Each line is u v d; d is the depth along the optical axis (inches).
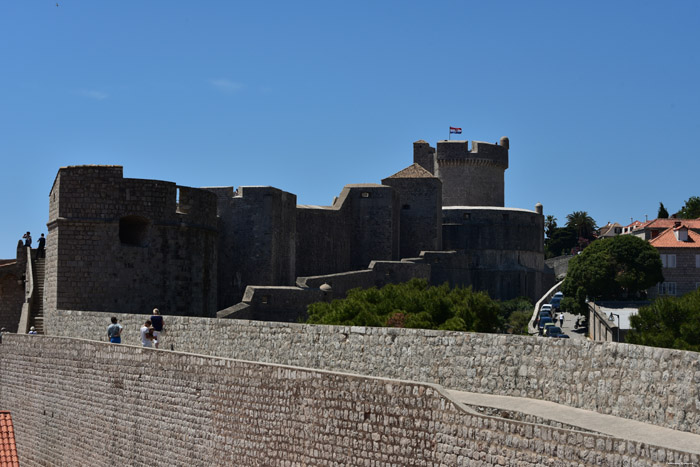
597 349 841.5
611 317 3016.7
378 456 854.5
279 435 979.3
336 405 906.7
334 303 2375.7
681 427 750.5
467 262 4370.1
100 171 1966.0
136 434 1251.8
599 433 740.7
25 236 2682.1
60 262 1937.7
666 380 768.9
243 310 2972.4
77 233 1947.6
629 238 3986.2
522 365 918.4
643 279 3924.7
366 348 1094.4
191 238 2079.2
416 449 819.4
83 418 1392.7
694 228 4785.9
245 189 3380.9
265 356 1253.1
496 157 5029.5
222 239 3388.3
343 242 3932.1
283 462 970.1
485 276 4564.5
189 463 1130.0
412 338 1037.8
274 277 3378.4
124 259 1978.3
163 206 2026.3
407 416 829.8
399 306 2160.4
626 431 746.8
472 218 4621.1
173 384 1173.7
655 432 743.1
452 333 993.5
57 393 1478.8
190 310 2074.3
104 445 1328.7
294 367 968.3
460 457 776.3
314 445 930.1
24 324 2092.8
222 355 1346.0
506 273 4571.9
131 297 1985.7
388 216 3978.8
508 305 4308.6
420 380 1016.9
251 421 1024.2
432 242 4224.9
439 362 1000.2
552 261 6038.4
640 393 792.3
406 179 4247.0
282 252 3454.7
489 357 949.8
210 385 1101.1
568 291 4037.9
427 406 813.2
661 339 1914.4
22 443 1573.6
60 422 1462.8
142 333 1461.6
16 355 1621.6
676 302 2031.3
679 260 4323.3
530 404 868.0
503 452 738.8
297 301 3144.7
